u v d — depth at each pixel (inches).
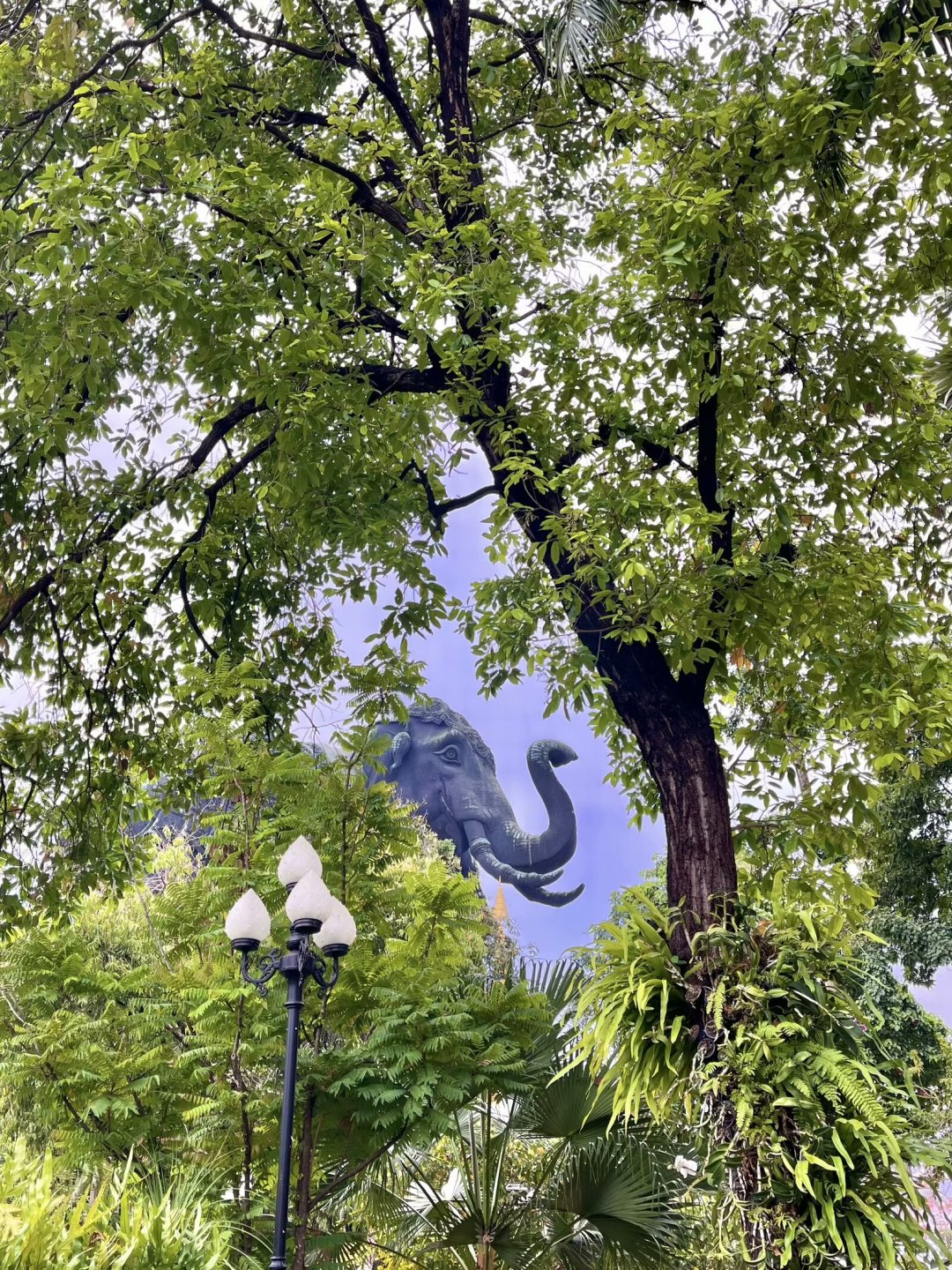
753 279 262.8
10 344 281.4
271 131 347.6
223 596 400.8
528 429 301.1
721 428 310.2
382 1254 338.0
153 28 358.9
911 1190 189.0
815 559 270.4
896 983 596.4
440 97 357.4
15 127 319.6
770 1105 205.0
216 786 306.0
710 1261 230.5
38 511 351.3
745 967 221.3
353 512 339.0
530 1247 279.3
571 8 288.5
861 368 275.9
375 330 330.3
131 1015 288.4
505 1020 283.9
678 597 239.1
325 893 236.4
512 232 295.1
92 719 351.3
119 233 259.6
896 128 237.9
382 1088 269.3
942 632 285.1
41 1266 143.7
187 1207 203.6
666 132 262.5
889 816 572.4
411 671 312.2
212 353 279.6
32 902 334.0
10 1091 282.0
